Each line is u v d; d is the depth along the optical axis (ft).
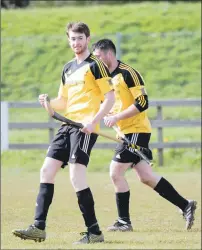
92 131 72.69
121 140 82.23
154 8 327.26
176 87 272.10
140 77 85.66
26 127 176.96
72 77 75.10
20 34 309.01
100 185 133.69
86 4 369.50
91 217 75.10
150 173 87.76
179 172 161.48
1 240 78.64
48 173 74.49
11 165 171.42
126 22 311.88
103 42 86.07
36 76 276.21
